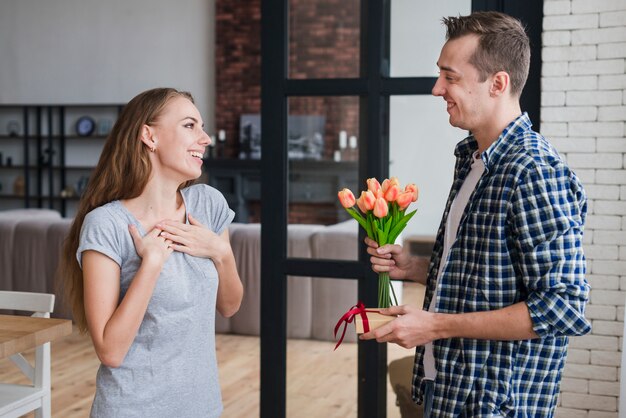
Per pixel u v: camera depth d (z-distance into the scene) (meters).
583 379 2.86
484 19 1.81
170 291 1.84
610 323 2.82
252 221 10.96
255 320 5.94
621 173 2.78
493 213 1.73
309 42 2.98
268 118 3.04
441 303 1.81
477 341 1.77
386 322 1.79
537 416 1.77
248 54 11.20
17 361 2.86
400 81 2.88
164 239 1.85
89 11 11.77
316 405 3.02
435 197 2.89
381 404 2.95
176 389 1.86
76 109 11.97
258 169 10.82
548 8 2.79
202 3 11.40
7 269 6.28
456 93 1.83
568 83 2.80
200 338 1.91
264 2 3.01
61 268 1.95
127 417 1.81
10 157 12.06
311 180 3.04
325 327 3.02
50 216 7.02
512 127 1.80
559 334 1.67
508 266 1.72
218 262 1.96
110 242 1.81
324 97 3.00
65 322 2.52
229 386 4.67
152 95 1.91
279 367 3.07
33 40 12.01
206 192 2.07
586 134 2.80
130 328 1.76
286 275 3.06
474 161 1.94
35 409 2.83
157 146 1.89
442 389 1.81
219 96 11.33
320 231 3.03
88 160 11.99
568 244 1.65
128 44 11.67
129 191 1.89
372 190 2.04
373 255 2.09
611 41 2.75
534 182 1.67
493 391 1.75
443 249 1.95
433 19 2.85
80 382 4.71
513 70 1.80
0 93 12.17
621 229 2.79
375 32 2.90
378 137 2.92
